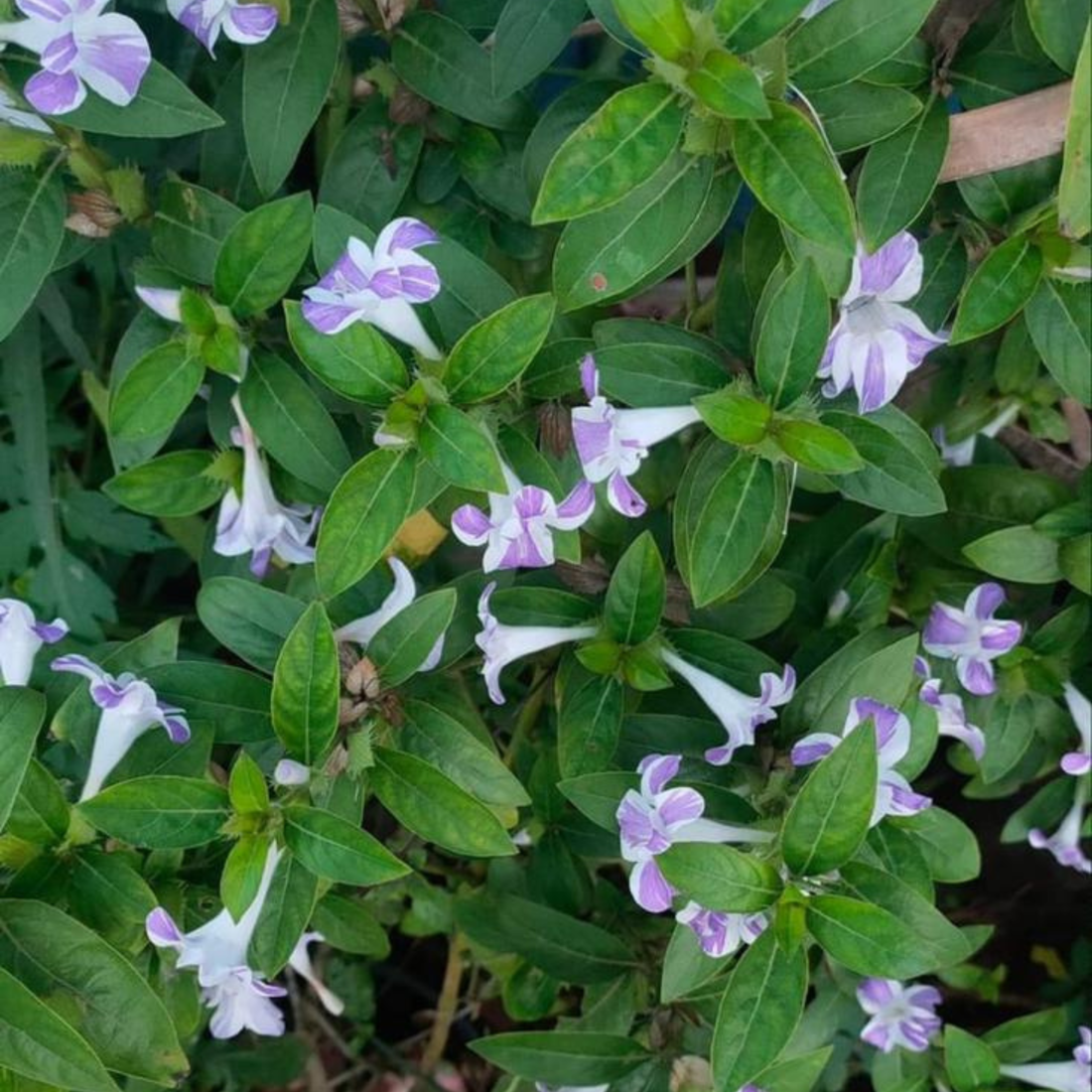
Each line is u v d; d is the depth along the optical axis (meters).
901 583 0.62
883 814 0.47
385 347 0.46
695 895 0.46
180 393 0.50
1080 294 0.50
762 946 0.46
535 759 0.60
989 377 0.61
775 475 0.48
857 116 0.48
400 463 0.47
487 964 0.71
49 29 0.46
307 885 0.48
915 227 0.53
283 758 0.48
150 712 0.49
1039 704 0.61
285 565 0.62
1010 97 0.49
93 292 0.73
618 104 0.44
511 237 0.57
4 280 0.50
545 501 0.46
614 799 0.49
